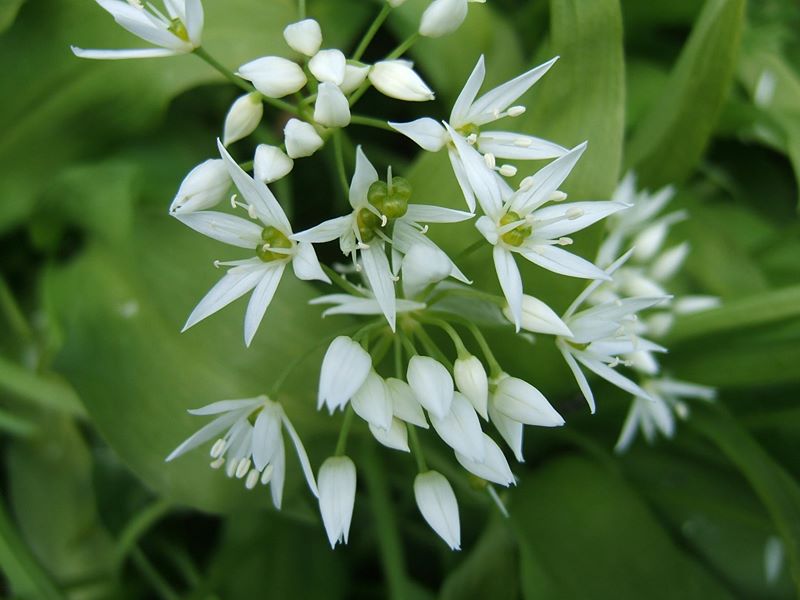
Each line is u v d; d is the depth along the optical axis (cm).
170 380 16
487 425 18
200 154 18
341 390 13
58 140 18
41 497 19
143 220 17
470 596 17
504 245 14
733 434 17
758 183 20
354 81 14
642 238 18
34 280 19
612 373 15
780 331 17
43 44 17
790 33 20
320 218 20
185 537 20
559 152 14
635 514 17
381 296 13
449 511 14
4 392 19
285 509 16
